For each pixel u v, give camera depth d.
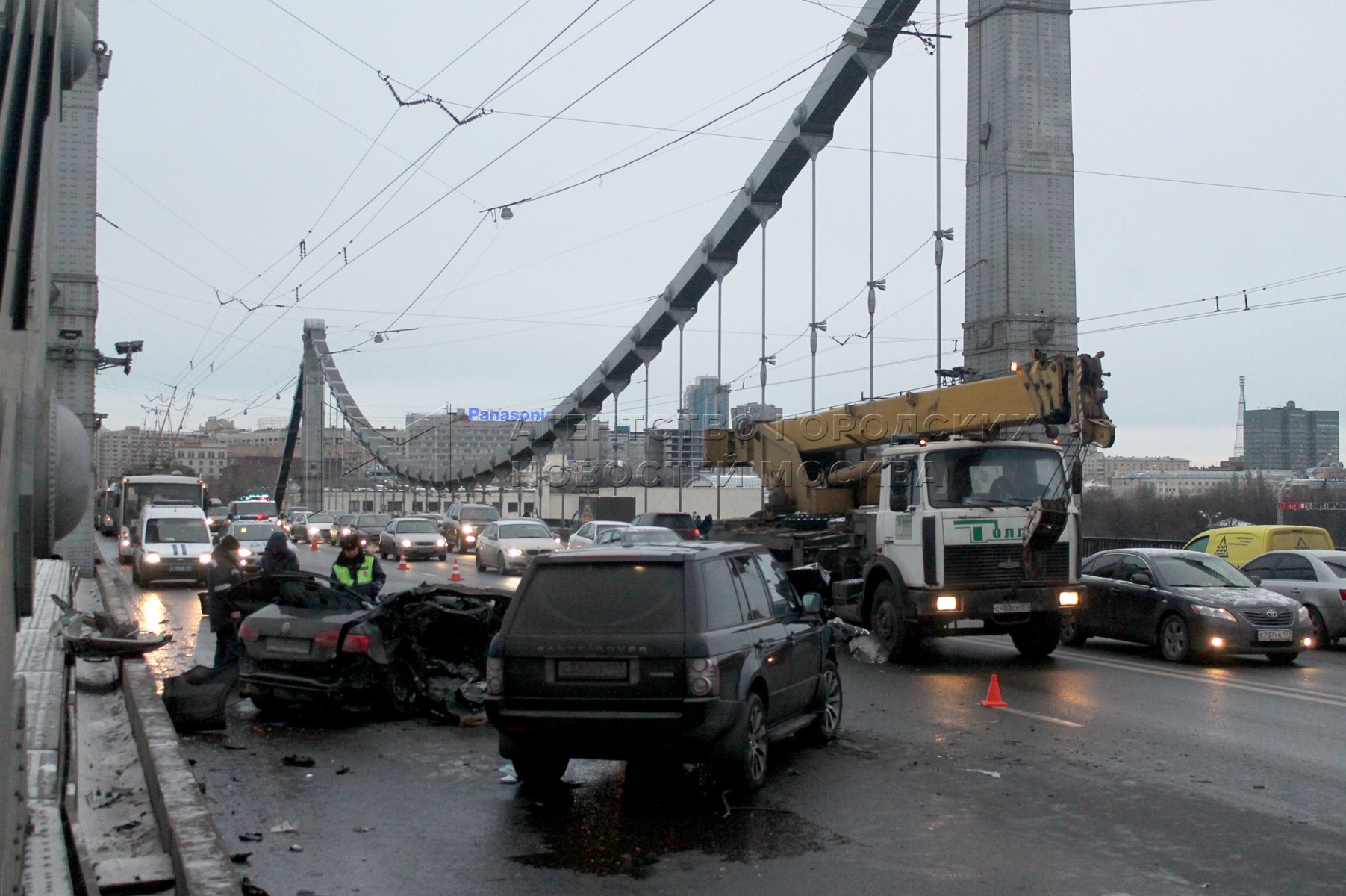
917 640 13.96
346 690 9.69
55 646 11.68
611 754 6.77
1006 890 5.30
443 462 113.06
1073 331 20.44
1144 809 6.80
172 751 7.20
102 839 5.97
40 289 3.14
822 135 33.00
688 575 6.95
